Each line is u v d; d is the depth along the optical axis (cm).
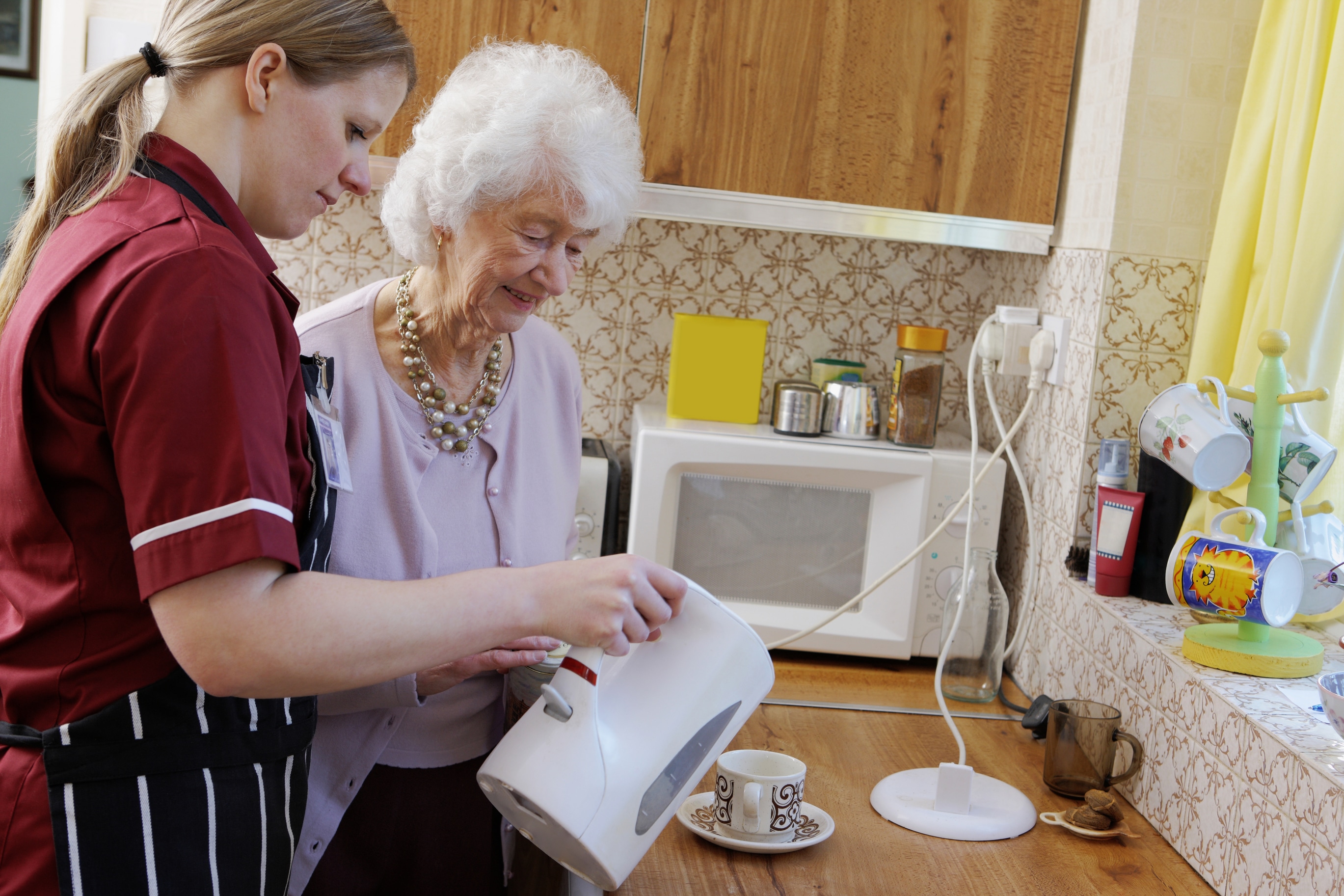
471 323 105
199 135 77
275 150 79
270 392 70
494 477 114
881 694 158
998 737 144
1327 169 121
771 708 149
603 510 172
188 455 66
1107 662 138
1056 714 127
